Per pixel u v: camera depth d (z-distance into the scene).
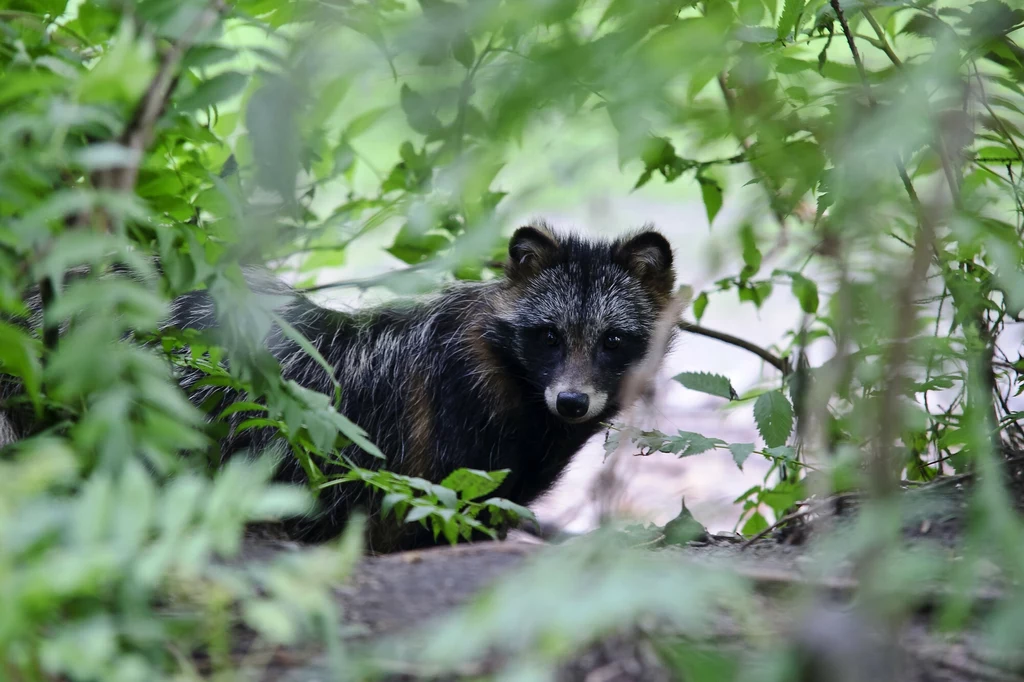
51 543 4.36
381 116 8.06
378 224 10.29
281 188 7.00
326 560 4.61
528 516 8.45
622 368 12.65
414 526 11.26
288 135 6.77
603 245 13.21
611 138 7.46
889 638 4.73
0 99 5.26
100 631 4.18
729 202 14.20
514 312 12.41
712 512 9.92
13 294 5.42
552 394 12.03
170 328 7.15
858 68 8.00
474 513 8.63
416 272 10.10
